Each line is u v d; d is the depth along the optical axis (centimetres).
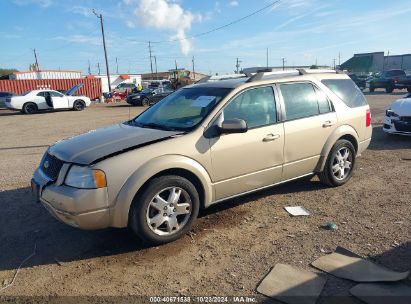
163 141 406
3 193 611
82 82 3700
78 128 1516
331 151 555
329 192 557
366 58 5844
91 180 369
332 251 379
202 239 420
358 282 322
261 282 329
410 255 365
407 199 517
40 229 465
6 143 1177
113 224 382
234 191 459
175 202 409
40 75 4969
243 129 421
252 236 422
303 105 525
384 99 2275
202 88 505
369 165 705
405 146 869
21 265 380
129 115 2091
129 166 380
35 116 2222
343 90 589
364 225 438
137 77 6025
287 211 489
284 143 493
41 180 414
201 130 428
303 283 324
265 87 490
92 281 346
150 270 360
